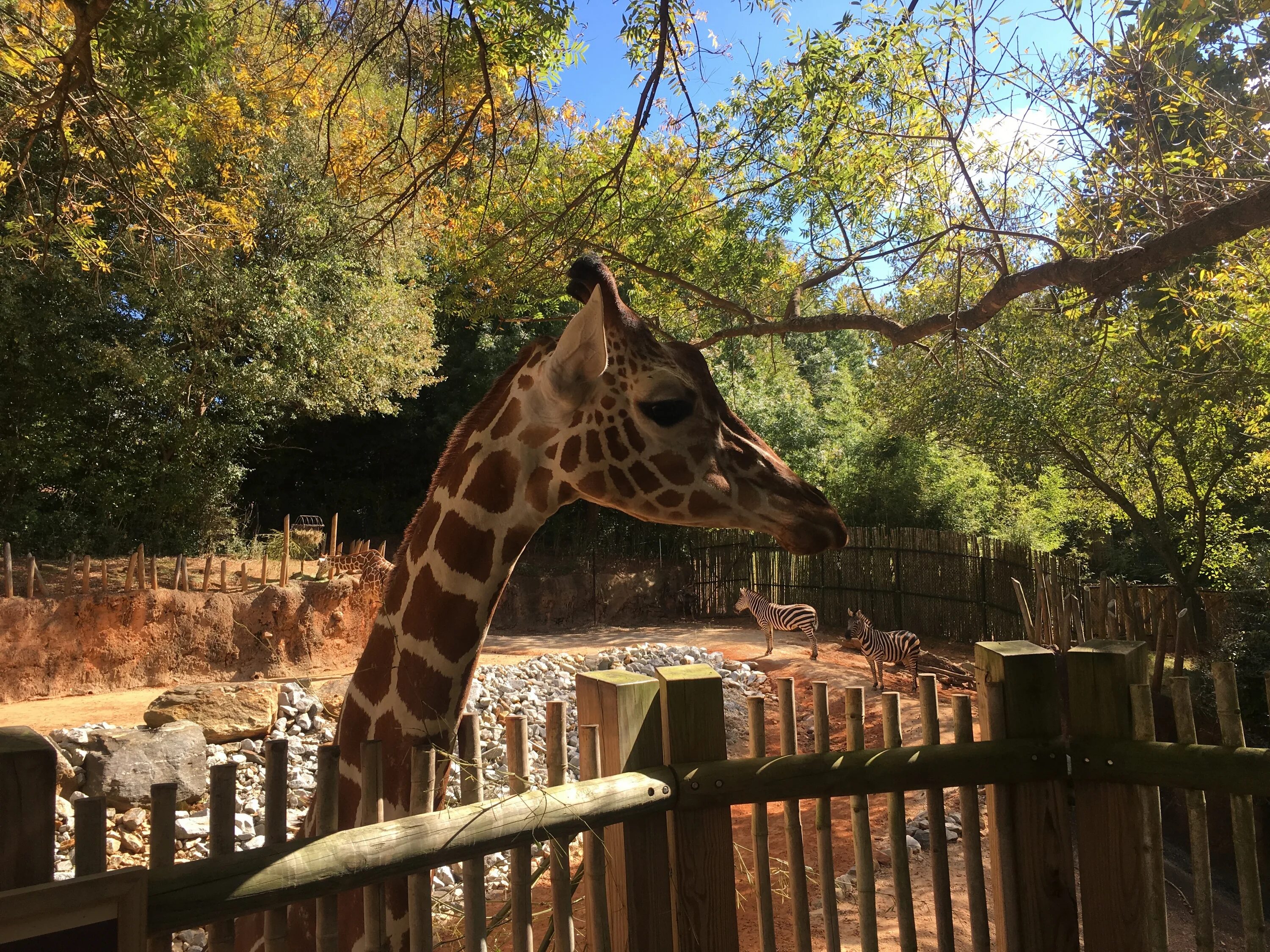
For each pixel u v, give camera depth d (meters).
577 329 1.95
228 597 9.66
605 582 16.08
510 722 1.75
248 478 18.73
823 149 5.24
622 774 1.82
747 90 5.09
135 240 8.69
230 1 5.21
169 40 4.42
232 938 1.37
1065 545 17.38
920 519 16.94
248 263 12.93
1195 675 7.14
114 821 5.33
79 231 7.85
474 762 1.72
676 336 7.78
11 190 9.02
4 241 6.99
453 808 1.74
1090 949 2.04
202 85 8.15
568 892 1.75
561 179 6.57
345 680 8.33
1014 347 10.55
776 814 5.89
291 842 1.41
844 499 17.86
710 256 6.81
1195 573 10.71
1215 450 10.20
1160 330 7.27
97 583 10.05
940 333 5.02
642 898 1.87
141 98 4.66
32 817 1.17
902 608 14.01
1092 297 3.94
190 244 7.24
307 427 19.08
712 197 6.69
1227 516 11.12
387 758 2.01
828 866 2.00
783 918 4.26
